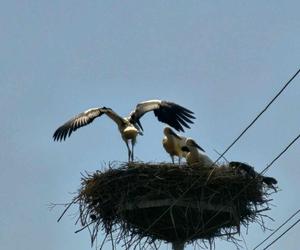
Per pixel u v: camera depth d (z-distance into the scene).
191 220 18.72
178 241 19.00
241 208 18.86
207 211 18.66
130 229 18.92
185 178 18.58
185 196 18.48
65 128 21.02
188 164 19.02
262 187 18.95
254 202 18.89
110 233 18.98
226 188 18.61
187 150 20.92
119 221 18.91
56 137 21.02
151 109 20.83
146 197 18.64
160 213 18.78
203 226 18.34
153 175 18.72
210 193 18.53
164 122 20.62
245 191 18.78
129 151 20.94
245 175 18.84
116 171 19.00
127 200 18.77
